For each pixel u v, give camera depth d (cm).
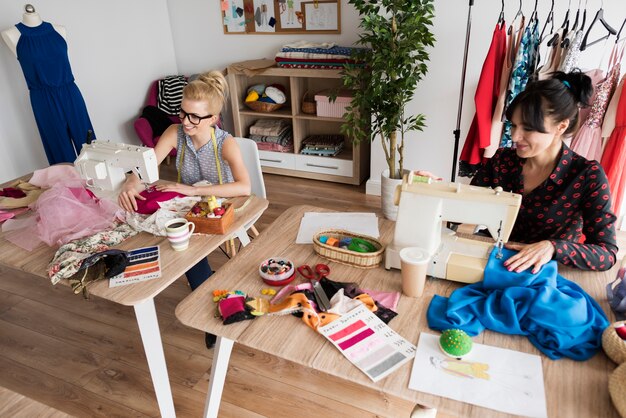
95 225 167
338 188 399
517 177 163
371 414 186
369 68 328
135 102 437
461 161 298
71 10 362
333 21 385
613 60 243
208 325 119
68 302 257
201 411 188
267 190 398
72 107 343
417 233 132
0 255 155
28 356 219
